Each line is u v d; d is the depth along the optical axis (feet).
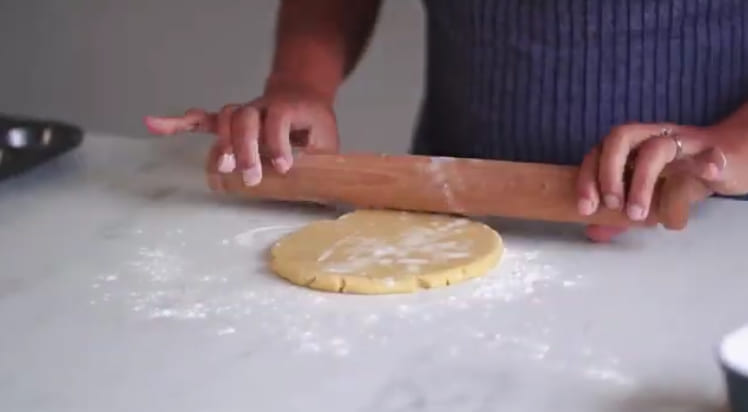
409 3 6.57
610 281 3.82
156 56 7.13
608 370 3.36
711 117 4.53
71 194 4.66
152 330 3.60
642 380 3.31
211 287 3.84
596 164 4.01
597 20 4.42
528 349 3.46
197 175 4.84
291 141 4.67
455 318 3.63
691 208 4.31
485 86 4.72
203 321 3.64
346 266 3.84
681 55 4.45
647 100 4.50
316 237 4.07
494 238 4.03
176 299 3.78
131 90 7.25
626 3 4.39
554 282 3.83
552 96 4.57
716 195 4.43
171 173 4.87
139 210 4.49
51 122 5.24
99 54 7.23
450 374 3.36
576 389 3.29
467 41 4.75
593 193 3.97
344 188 4.30
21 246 4.19
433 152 5.12
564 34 4.48
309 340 3.53
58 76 7.34
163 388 3.34
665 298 3.71
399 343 3.51
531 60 4.56
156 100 7.23
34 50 7.33
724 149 4.02
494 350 3.46
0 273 3.98
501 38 4.62
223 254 4.08
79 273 3.97
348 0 5.18
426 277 3.77
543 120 4.61
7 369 3.44
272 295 3.78
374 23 5.35
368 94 6.82
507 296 3.74
